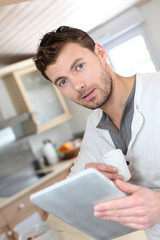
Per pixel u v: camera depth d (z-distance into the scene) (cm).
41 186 307
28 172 377
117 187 74
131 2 314
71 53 104
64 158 378
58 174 323
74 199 75
